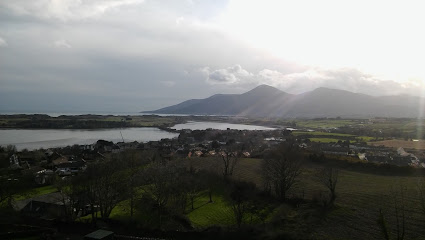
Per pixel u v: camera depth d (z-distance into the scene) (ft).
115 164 319.27
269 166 268.41
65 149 640.17
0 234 180.24
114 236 187.01
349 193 231.71
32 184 326.44
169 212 224.53
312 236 173.58
